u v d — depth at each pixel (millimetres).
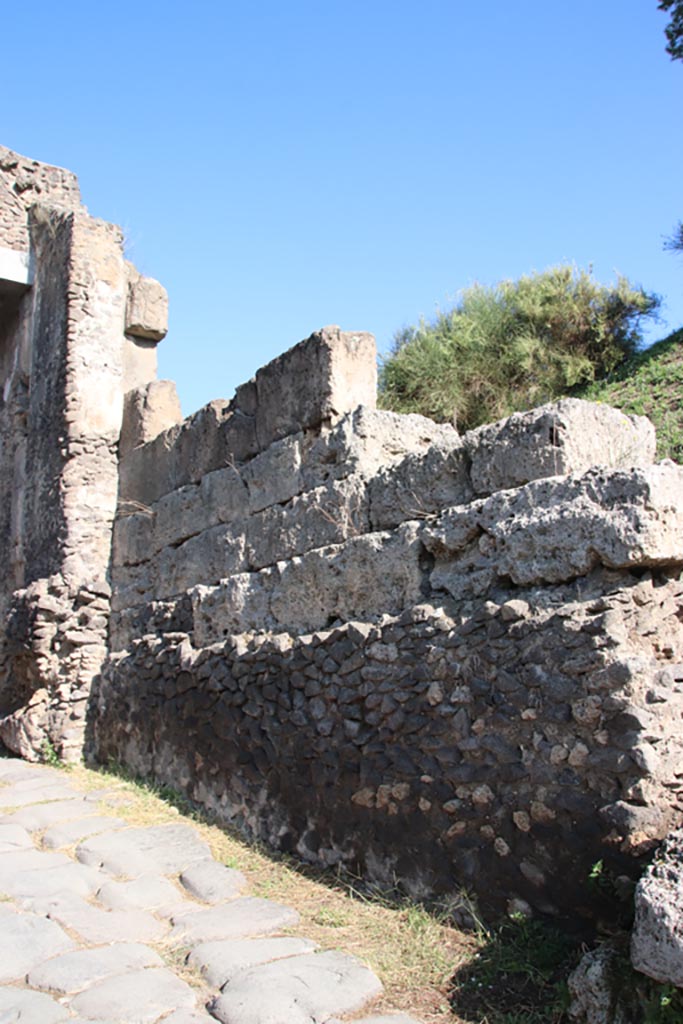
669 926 2846
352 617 5246
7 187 10195
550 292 14523
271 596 6004
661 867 3098
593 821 3537
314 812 5141
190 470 7590
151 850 5371
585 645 3656
